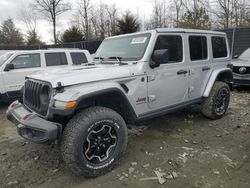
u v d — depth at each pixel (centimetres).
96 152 313
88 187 294
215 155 361
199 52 473
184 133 449
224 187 286
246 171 317
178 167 331
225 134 442
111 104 356
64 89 293
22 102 382
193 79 455
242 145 395
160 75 388
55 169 336
